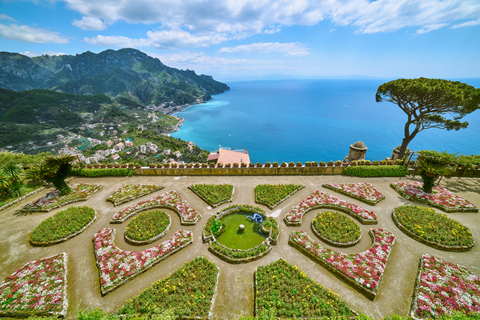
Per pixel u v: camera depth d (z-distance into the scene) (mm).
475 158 23688
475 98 24469
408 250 16953
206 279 14594
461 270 14703
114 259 16188
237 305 13391
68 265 16219
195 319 12461
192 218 20500
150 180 28562
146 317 12031
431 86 26875
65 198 23875
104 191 26031
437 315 12016
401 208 21156
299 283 14172
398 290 14023
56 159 23156
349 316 12328
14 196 24828
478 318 11047
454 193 24016
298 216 20578
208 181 27953
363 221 20031
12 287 14141
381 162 29281
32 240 18172
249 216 21312
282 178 28516
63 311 12953
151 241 18188
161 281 14422
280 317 12219
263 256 16766
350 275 14500
